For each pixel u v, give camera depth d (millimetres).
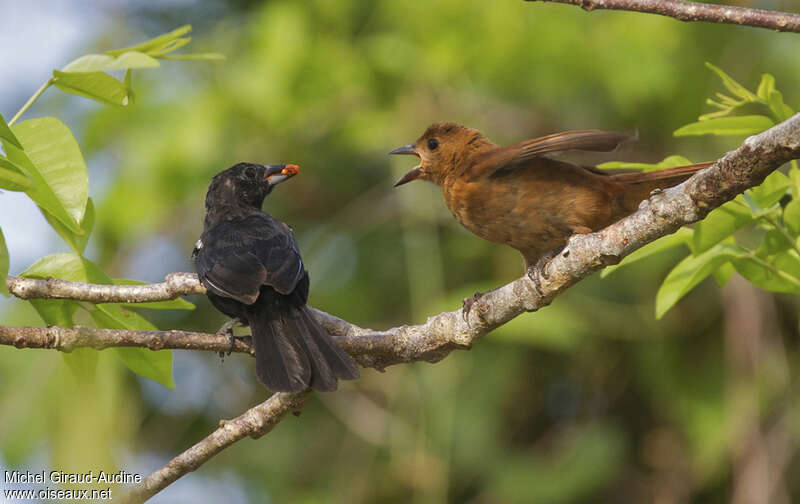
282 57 12594
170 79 13055
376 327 13039
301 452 13148
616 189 7547
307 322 7266
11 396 10133
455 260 13039
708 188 5848
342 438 13086
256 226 8203
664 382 12469
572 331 11812
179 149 12484
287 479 13023
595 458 12328
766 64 12484
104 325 7270
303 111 13016
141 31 14141
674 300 7176
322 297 13148
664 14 6043
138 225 12547
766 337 12172
